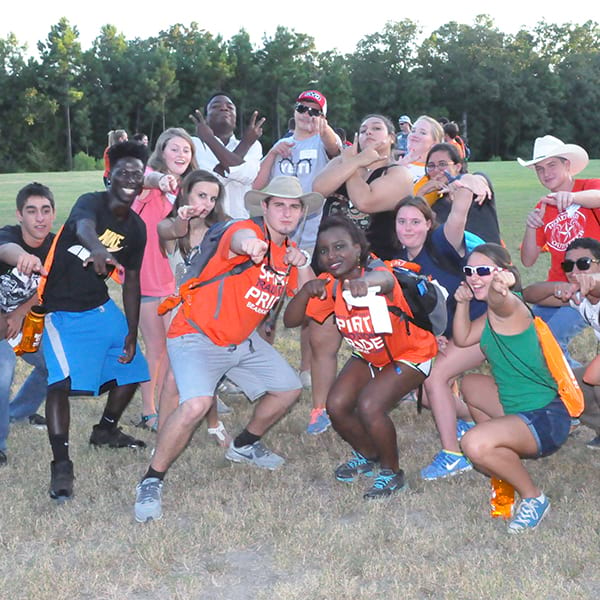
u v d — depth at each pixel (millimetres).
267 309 4707
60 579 3904
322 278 5039
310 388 7027
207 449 5719
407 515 4648
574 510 4625
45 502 4855
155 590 3844
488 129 101562
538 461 5422
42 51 90312
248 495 4926
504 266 4477
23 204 5211
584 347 7734
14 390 7027
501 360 4461
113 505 4840
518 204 23922
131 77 94750
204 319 4684
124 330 5270
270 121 100000
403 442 5824
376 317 4520
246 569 4039
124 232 5031
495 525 4457
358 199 5613
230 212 7309
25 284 5281
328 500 4887
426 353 4883
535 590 3695
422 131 7605
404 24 104062
